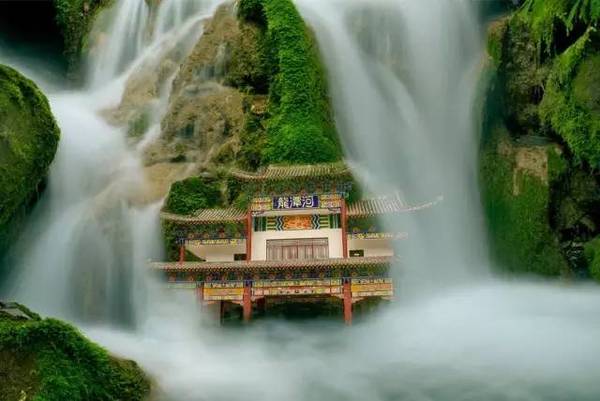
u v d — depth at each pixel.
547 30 23.69
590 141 22.33
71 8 38.41
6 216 17.33
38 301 18.09
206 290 16.72
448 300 19.98
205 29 27.84
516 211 23.98
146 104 27.20
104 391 10.69
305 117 22.48
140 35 33.75
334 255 17.89
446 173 24.97
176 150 23.22
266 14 25.31
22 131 17.77
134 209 19.83
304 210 18.22
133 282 18.08
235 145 22.73
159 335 16.52
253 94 24.62
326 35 26.69
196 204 19.88
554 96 23.69
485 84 26.03
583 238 23.30
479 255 23.81
